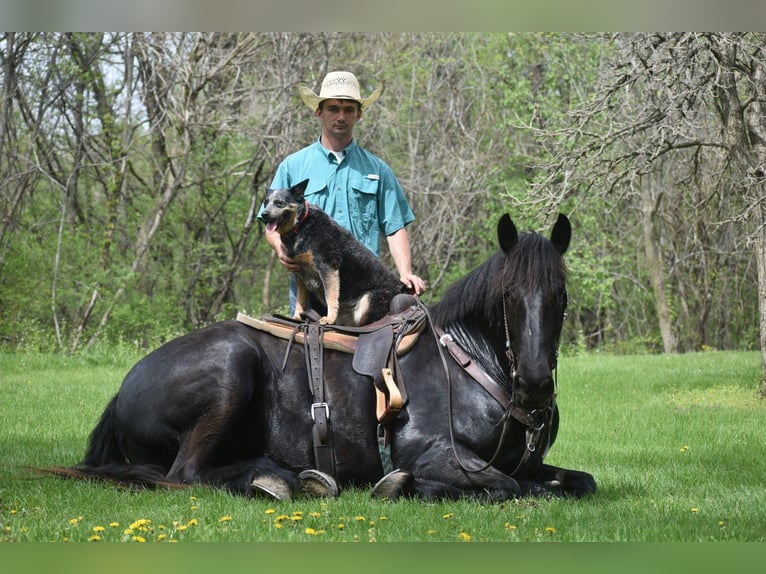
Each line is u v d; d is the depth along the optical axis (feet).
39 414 37.86
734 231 87.92
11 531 17.40
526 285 19.07
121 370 59.93
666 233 119.75
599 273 109.40
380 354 20.88
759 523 19.38
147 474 21.17
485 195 105.29
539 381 18.48
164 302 96.63
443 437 20.24
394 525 17.79
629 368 67.92
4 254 92.53
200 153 97.71
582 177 52.49
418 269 104.63
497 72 109.60
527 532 17.54
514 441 20.35
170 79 93.45
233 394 20.86
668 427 40.09
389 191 25.53
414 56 106.22
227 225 108.17
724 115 52.13
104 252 95.96
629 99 50.83
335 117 24.80
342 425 20.83
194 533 17.20
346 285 23.80
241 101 96.37
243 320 22.31
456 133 108.88
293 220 23.41
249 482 19.99
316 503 19.53
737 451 32.73
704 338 122.93
